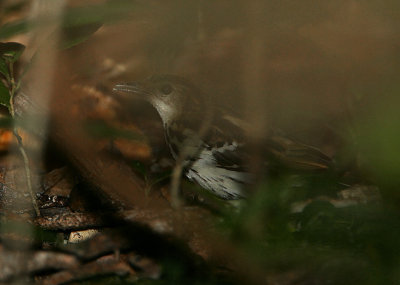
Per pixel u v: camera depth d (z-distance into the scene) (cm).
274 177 920
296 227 761
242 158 947
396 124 602
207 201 931
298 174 898
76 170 992
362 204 775
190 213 807
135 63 1388
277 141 948
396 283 662
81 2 1329
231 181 964
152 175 1008
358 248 716
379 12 1628
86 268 749
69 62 1318
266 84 1262
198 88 1012
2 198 953
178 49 1426
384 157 609
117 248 777
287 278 703
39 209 927
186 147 970
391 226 720
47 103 945
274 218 750
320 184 829
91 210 922
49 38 809
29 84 925
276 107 1196
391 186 700
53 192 967
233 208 805
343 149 936
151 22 1456
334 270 698
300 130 1155
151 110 1216
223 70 1357
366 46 1453
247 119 959
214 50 1405
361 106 1055
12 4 1143
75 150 1003
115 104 1206
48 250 764
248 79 922
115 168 997
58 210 926
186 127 977
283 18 1523
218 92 1259
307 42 1462
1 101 814
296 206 790
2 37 738
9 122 831
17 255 743
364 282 675
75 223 815
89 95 1199
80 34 809
